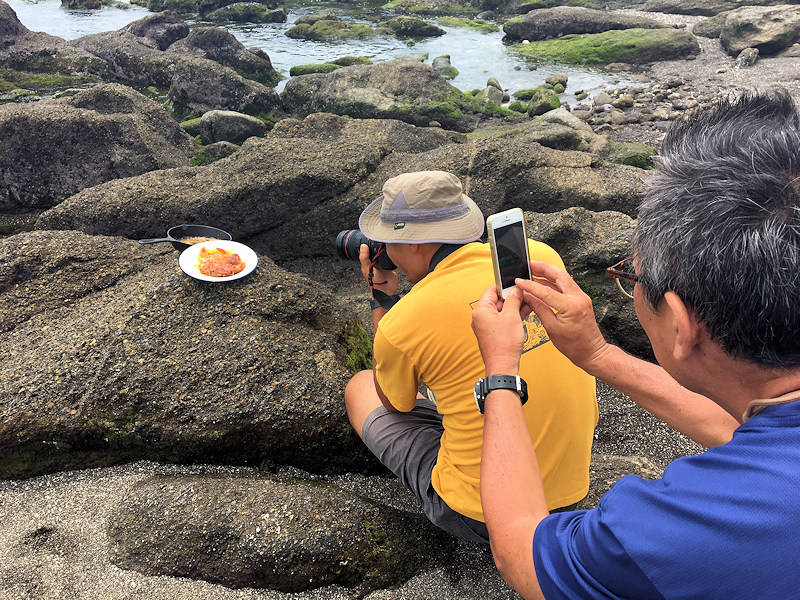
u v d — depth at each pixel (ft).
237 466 8.92
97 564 7.34
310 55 40.06
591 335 5.32
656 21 43.29
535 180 14.55
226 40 33.45
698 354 3.59
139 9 55.57
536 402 5.98
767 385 3.40
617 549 3.24
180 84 27.50
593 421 6.56
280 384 9.14
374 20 50.93
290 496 7.89
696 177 3.44
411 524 7.92
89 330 9.74
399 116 27.45
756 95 3.77
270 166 14.51
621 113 29.63
